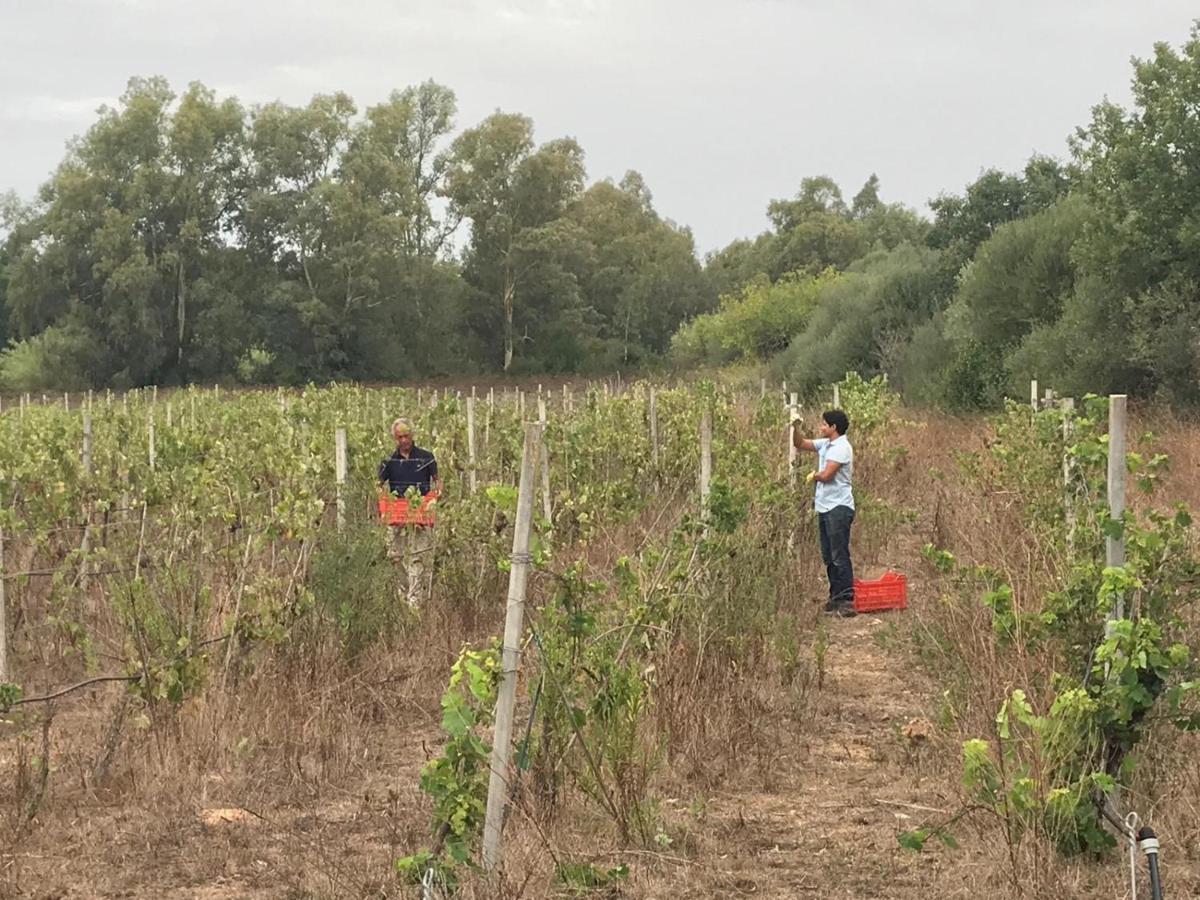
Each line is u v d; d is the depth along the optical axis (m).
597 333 84.75
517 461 12.73
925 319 37.44
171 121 61.62
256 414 18.17
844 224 90.88
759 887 5.34
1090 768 5.40
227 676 7.81
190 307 61.88
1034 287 29.41
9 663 9.05
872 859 5.58
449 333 73.44
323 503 8.73
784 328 55.47
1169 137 24.44
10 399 55.84
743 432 16.05
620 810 5.78
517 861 5.23
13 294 61.16
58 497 10.38
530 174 72.31
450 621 9.73
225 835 6.04
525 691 6.55
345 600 8.75
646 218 94.31
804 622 10.34
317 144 64.38
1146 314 24.56
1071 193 31.78
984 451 14.05
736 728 7.12
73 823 6.27
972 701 6.76
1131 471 5.87
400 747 7.45
